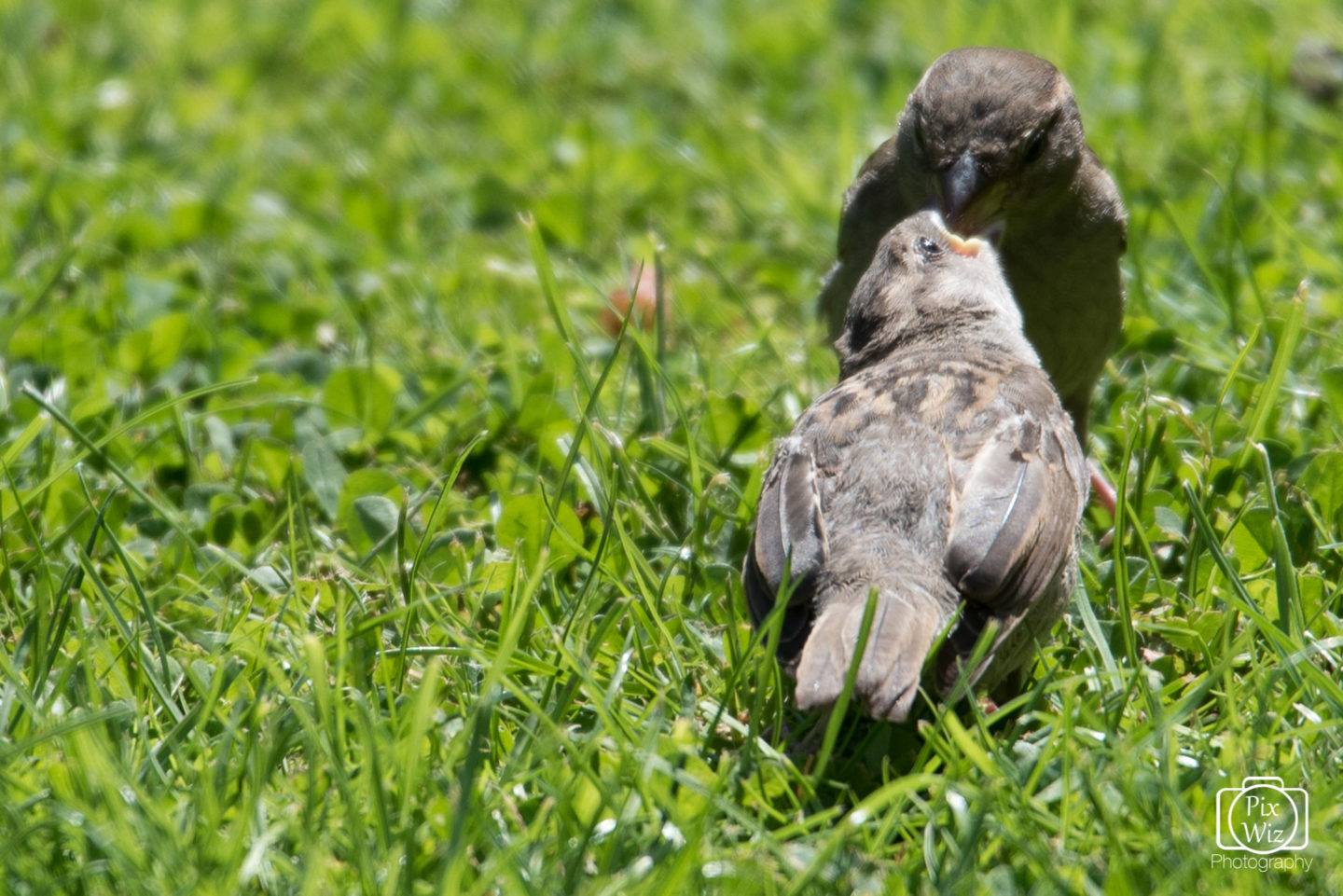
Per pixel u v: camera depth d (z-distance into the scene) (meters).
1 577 9.17
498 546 9.87
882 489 7.96
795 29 20.19
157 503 9.56
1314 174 15.58
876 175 11.50
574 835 6.91
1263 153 15.64
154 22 20.97
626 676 8.29
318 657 7.09
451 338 13.27
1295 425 11.20
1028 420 8.34
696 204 16.41
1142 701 7.97
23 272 14.33
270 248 15.34
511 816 6.99
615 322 13.66
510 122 18.25
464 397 12.04
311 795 6.64
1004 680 8.59
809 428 8.45
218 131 18.28
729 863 6.71
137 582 8.29
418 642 8.64
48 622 8.45
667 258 15.09
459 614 9.05
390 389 11.69
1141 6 20.23
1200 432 10.38
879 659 7.07
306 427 11.55
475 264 14.91
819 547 7.77
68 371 12.34
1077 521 8.33
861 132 17.50
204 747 7.34
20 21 20.56
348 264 15.05
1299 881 6.73
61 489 10.44
